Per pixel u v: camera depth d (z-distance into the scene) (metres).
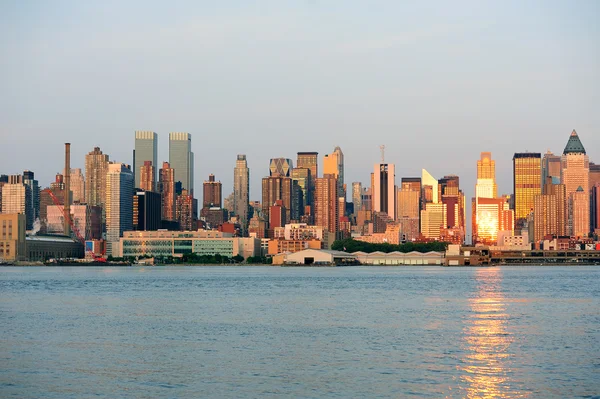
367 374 107.69
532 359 118.88
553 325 162.25
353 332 151.00
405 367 112.62
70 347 132.62
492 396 95.19
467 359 118.94
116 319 179.00
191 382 103.06
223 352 126.56
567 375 106.81
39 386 101.00
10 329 159.00
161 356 122.75
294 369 111.50
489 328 157.00
